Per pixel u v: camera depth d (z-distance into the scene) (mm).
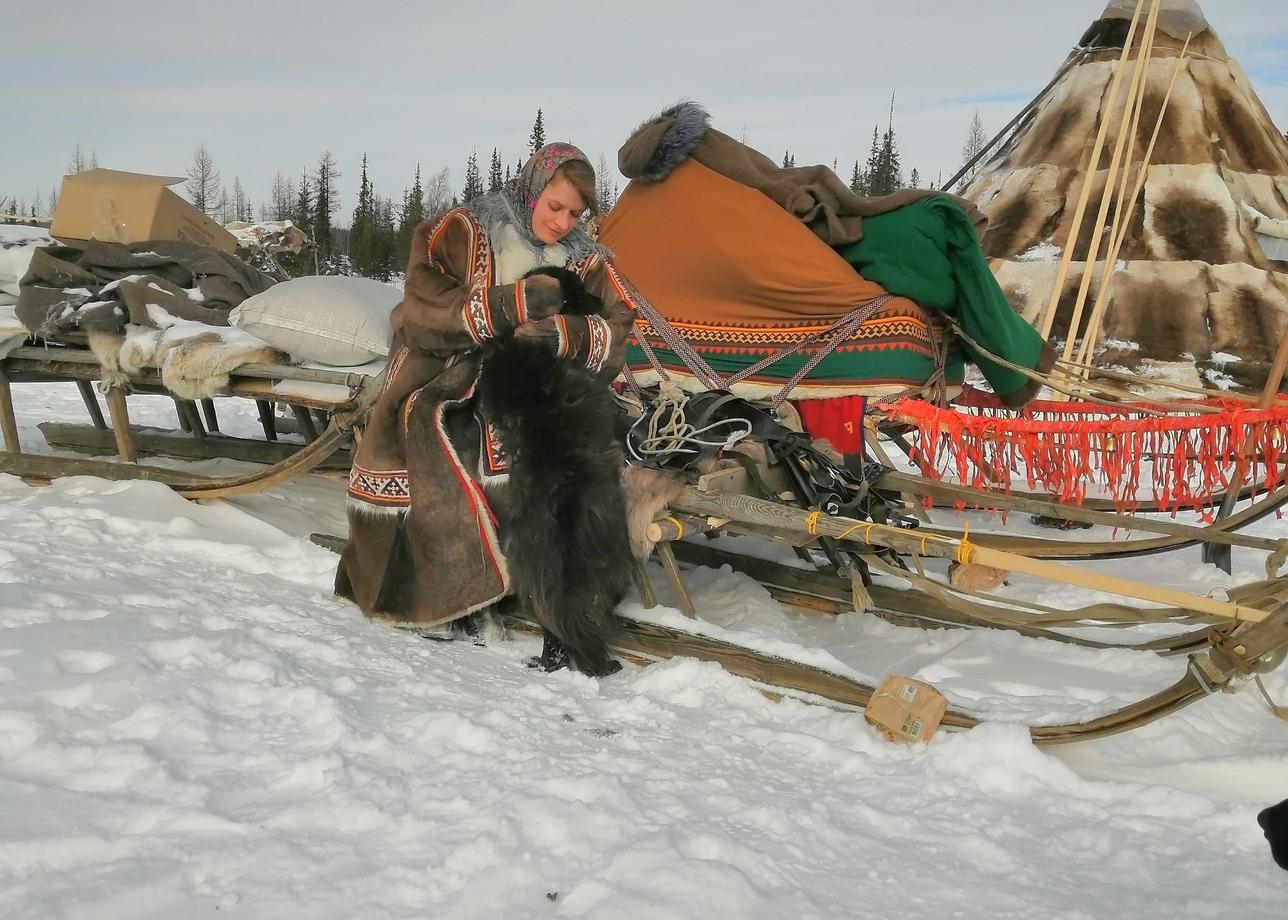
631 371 5336
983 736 2895
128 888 1975
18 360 5820
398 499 3795
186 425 6805
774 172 5344
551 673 3504
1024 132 12852
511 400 3404
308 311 4961
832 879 2273
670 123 5234
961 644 3953
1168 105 11836
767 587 4562
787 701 3307
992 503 4309
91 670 3000
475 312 3463
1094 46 12406
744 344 5137
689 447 3879
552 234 3680
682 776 2730
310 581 4309
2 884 1971
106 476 5426
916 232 4973
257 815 2330
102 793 2346
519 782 2580
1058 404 6109
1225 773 2865
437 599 3688
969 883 2295
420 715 2873
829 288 4980
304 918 1967
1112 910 2201
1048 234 11875
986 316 5141
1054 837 2508
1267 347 10797
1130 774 2896
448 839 2281
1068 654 3826
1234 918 2162
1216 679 2688
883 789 2762
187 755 2576
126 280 5562
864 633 4199
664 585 4492
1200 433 5184
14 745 2516
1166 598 2785
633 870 2178
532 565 3400
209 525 4852
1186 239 11352
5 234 6238
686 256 5238
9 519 4734
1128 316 11172
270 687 2979
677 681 3402
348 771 2541
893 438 5699
